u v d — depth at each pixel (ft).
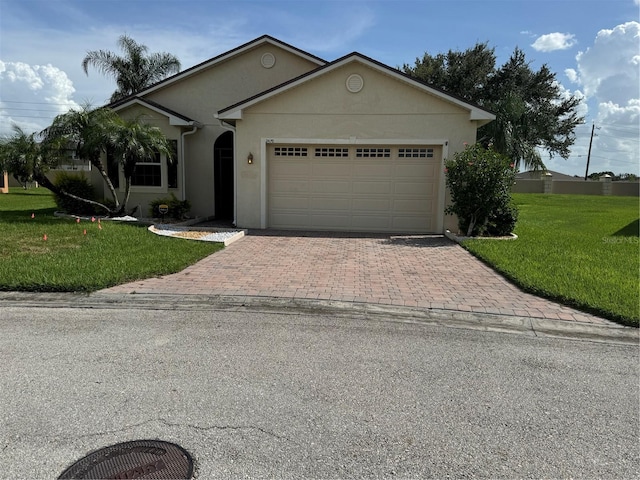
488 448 9.30
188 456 8.86
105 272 22.08
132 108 45.44
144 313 17.72
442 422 10.23
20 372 12.37
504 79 91.15
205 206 48.70
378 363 13.38
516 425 10.18
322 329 16.25
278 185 41.04
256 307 18.70
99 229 33.91
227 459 8.79
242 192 40.83
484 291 21.02
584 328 16.80
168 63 81.51
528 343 15.33
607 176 125.18
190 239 32.73
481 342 15.33
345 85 38.70
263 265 25.95
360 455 8.98
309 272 24.40
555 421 10.38
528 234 37.70
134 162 41.14
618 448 9.37
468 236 35.94
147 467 8.52
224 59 47.16
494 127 67.31
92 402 10.80
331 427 9.96
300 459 8.83
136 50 79.30
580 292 19.72
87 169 56.70
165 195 46.26
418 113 38.40
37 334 15.28
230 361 13.29
